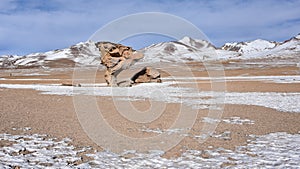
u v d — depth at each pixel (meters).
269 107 15.54
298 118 12.16
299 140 8.42
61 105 16.81
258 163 6.43
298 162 6.41
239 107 15.70
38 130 9.84
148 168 6.22
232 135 9.27
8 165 6.12
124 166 6.35
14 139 8.45
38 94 23.80
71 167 6.18
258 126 10.64
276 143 8.14
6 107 15.55
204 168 6.19
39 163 6.38
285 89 25.42
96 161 6.65
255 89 26.20
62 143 8.19
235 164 6.42
